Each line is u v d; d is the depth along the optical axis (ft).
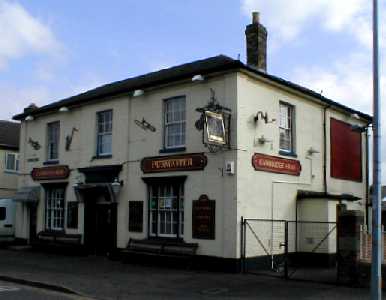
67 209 71.41
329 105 66.95
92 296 38.50
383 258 43.09
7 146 107.76
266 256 54.54
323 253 58.29
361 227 44.75
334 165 68.03
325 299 37.63
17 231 81.10
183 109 58.29
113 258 62.90
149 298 37.68
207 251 53.16
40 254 69.31
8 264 57.77
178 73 61.52
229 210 51.78
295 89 60.08
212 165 53.83
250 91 54.44
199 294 39.55
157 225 59.11
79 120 71.61
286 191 58.70
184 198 56.13
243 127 52.95
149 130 61.21
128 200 62.49
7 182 107.65
